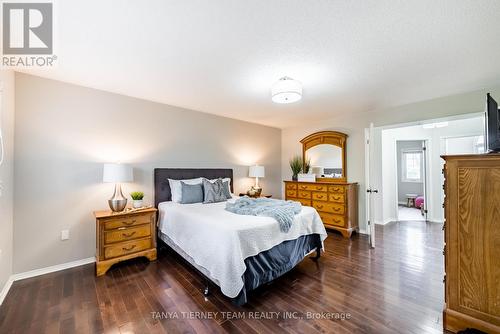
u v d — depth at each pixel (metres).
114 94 3.09
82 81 2.69
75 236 2.73
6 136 2.16
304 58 2.14
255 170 4.59
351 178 4.34
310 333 1.57
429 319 1.72
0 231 2.02
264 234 2.12
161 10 1.48
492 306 1.45
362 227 4.18
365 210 4.15
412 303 1.93
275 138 5.50
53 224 2.59
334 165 4.51
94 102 2.92
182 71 2.42
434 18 1.58
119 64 2.26
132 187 3.23
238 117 4.54
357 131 4.26
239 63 2.24
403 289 2.16
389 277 2.41
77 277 2.42
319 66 2.30
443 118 3.29
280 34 1.77
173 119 3.70
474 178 1.53
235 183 4.64
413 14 1.53
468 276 1.54
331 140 4.55
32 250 2.46
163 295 2.07
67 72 2.44
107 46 1.93
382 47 1.95
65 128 2.70
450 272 1.61
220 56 2.10
